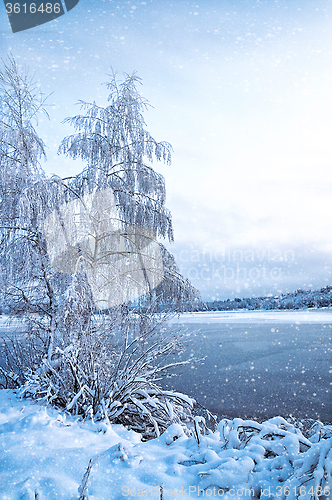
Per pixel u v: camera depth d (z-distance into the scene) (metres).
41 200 4.58
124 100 6.37
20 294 4.78
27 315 4.66
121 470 2.12
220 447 2.54
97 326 4.00
